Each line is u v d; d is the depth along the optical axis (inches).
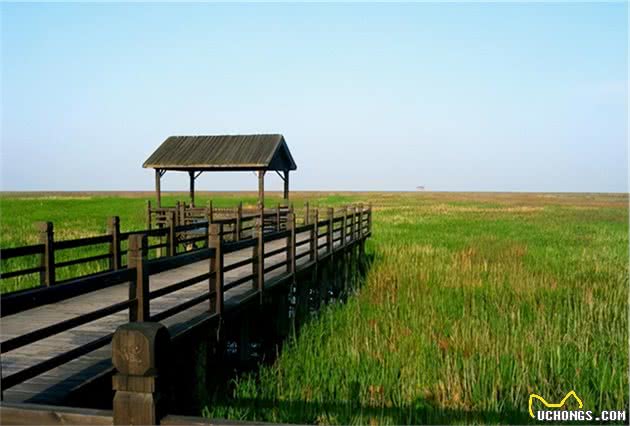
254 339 381.7
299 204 2234.3
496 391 279.7
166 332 107.4
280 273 407.2
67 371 190.5
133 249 197.9
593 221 1471.5
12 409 106.3
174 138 861.2
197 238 470.9
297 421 250.4
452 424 246.2
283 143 818.8
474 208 2121.1
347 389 278.7
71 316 282.2
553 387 295.4
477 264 689.0
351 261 666.2
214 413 251.0
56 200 2359.7
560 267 685.9
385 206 2265.0
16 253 283.1
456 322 395.2
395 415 256.5
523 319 412.2
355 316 414.3
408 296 486.0
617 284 561.6
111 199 2464.3
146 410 102.6
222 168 792.9
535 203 2699.3
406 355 324.2
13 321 270.5
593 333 381.7
